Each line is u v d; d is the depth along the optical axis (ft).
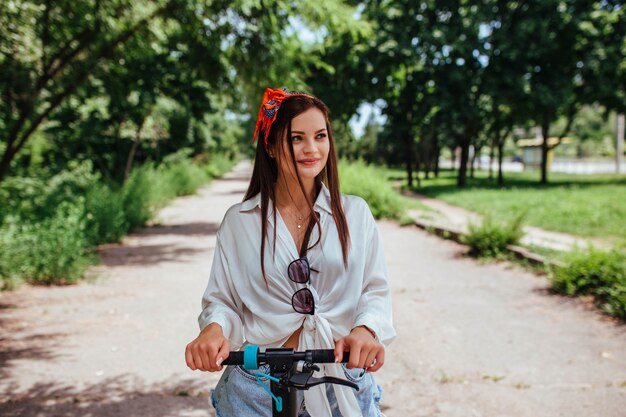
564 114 103.45
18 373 15.34
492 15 89.15
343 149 77.87
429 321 19.62
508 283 25.05
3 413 12.87
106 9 31.71
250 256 5.90
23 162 59.16
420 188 95.25
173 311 21.71
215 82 45.34
